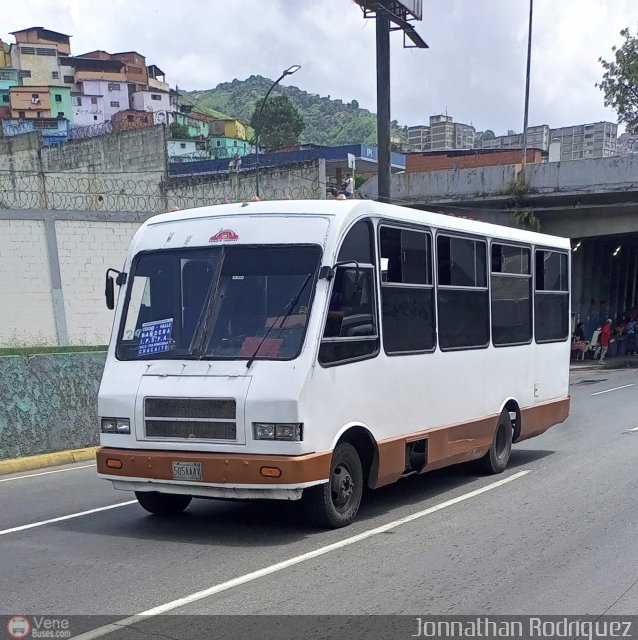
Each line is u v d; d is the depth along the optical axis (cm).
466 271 964
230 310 732
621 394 2117
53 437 1207
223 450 682
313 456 678
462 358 942
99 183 3456
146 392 713
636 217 2912
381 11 1877
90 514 838
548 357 1193
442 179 3059
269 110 8706
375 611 531
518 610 535
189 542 709
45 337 1841
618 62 4175
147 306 773
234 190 2758
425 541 707
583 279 3719
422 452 864
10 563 654
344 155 3978
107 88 10375
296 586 581
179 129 8488
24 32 10338
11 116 9469
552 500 882
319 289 711
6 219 1792
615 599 558
